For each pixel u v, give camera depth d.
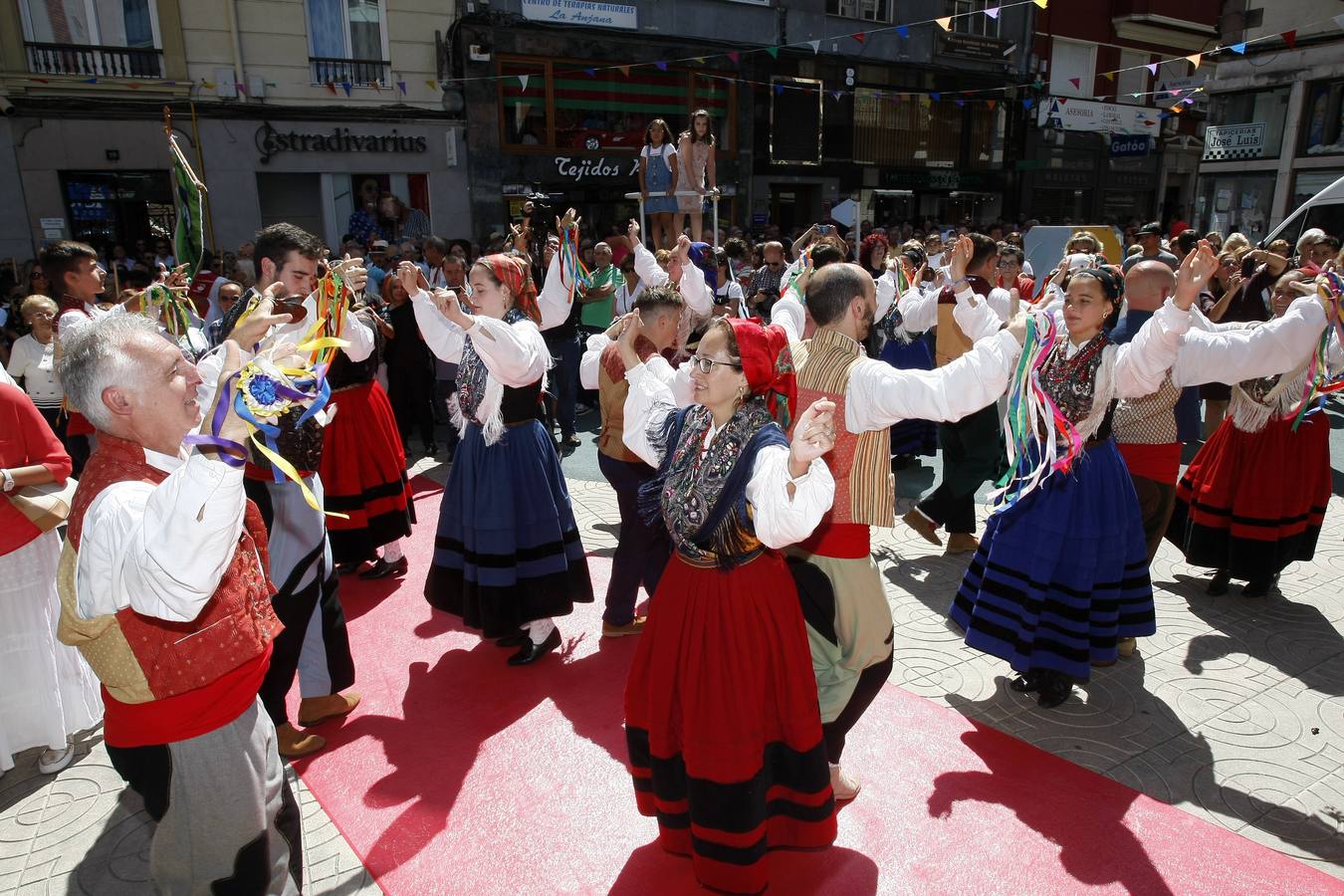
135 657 1.78
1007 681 3.61
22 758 3.26
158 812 1.92
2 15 11.48
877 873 2.53
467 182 14.95
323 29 13.48
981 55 20.20
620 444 3.74
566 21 15.27
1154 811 2.78
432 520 5.75
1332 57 15.08
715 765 2.18
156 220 12.89
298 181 13.91
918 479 6.46
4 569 2.99
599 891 2.48
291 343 1.85
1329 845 2.62
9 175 11.85
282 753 3.12
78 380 1.71
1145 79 22.50
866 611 2.62
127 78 12.18
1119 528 3.26
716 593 2.20
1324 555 4.94
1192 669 3.69
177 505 1.61
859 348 2.72
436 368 7.75
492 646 3.99
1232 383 3.33
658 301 3.39
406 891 2.50
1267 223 16.42
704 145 8.16
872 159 19.70
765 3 17.30
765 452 2.04
